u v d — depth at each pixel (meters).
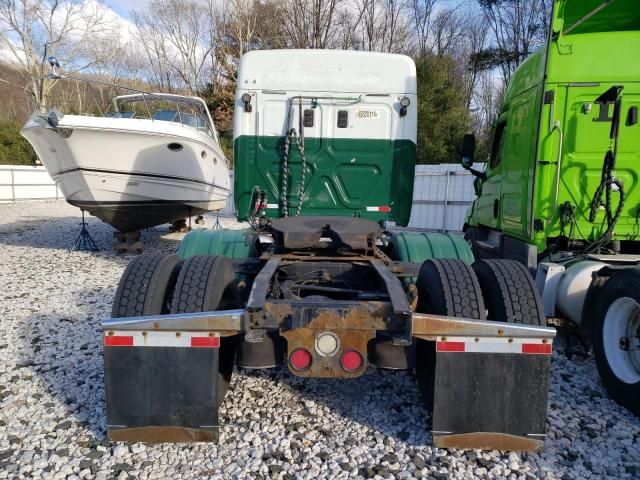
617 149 4.77
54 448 2.89
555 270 4.60
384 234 5.42
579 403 3.55
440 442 2.75
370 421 3.22
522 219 5.38
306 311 2.59
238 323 2.65
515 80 5.96
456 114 23.53
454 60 29.83
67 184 9.23
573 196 4.96
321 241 3.98
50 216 17.36
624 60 4.79
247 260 4.09
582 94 4.84
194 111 10.84
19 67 32.19
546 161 4.92
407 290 3.46
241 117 5.44
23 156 25.97
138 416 2.74
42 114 8.16
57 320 5.39
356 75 5.43
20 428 3.11
